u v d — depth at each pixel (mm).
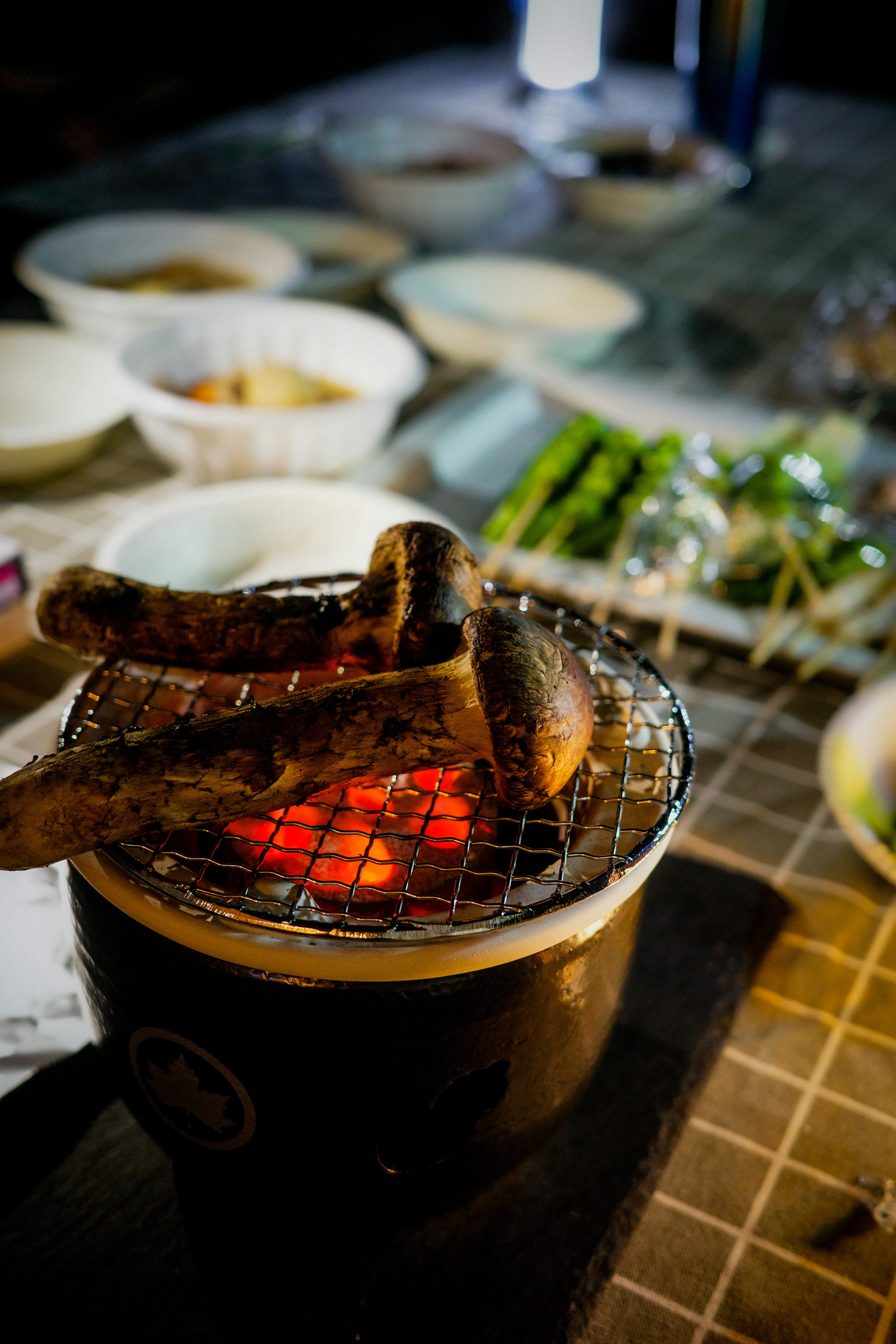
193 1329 364
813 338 788
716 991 433
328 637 358
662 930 447
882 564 559
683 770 345
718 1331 369
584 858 336
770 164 1201
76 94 1132
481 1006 325
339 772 328
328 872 353
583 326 721
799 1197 392
